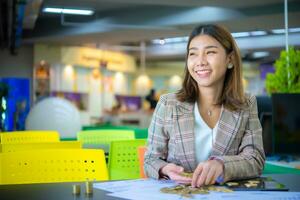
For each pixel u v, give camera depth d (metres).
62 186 1.35
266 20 9.96
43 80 14.35
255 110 1.76
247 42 14.63
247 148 1.67
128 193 1.23
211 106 1.73
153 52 16.72
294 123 3.25
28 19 10.89
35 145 2.48
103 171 1.86
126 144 2.91
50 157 1.85
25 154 1.81
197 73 1.68
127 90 18.00
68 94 15.34
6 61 14.41
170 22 10.83
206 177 1.35
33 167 1.82
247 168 1.49
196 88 1.75
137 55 17.56
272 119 3.25
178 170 1.49
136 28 11.32
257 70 19.59
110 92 16.78
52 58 14.47
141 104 18.27
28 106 14.03
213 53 1.66
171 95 1.79
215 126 1.70
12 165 1.78
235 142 1.69
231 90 1.72
